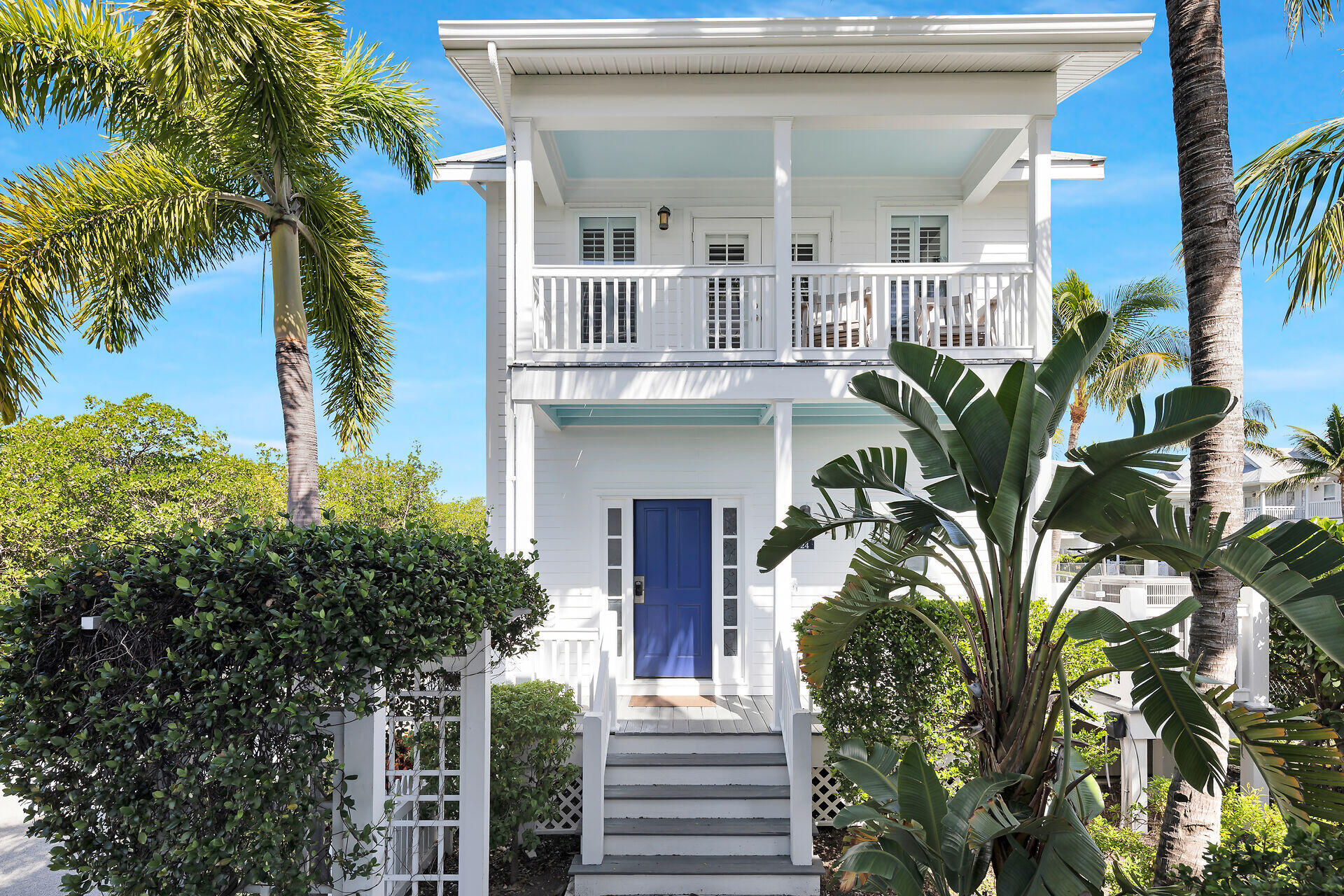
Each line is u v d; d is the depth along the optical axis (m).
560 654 9.20
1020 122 7.64
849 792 6.36
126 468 14.40
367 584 3.58
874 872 3.77
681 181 9.88
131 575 3.46
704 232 9.90
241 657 3.44
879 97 7.46
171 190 7.32
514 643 5.08
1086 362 4.48
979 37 6.97
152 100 7.35
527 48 7.04
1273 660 7.09
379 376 9.50
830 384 7.39
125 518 13.50
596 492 9.60
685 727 7.50
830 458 9.64
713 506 9.67
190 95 6.53
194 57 6.00
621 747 7.19
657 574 9.68
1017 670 4.28
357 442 9.59
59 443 13.47
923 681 6.18
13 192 6.82
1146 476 4.05
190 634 3.33
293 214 7.98
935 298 7.68
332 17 7.75
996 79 7.48
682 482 9.62
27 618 3.43
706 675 9.57
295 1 7.35
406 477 21.30
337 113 8.12
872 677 6.25
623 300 9.92
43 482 13.02
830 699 6.37
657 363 7.42
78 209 6.88
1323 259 5.73
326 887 4.11
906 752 4.13
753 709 8.49
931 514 4.95
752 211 9.85
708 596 9.66
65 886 3.44
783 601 7.32
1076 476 4.15
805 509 5.40
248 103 6.85
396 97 8.72
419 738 4.72
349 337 9.11
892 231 10.00
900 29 6.94
